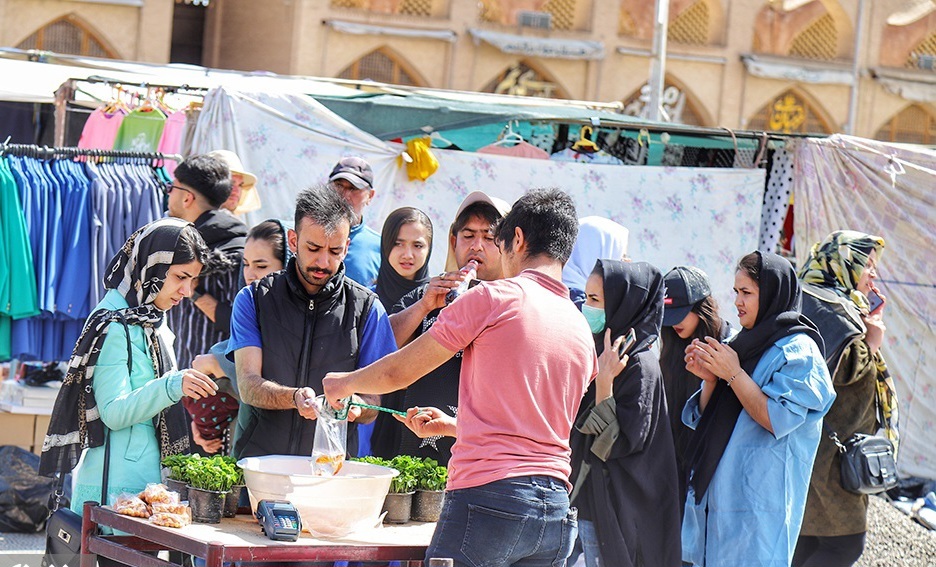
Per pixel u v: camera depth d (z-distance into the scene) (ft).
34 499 23.35
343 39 83.35
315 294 14.84
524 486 11.98
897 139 101.76
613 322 15.93
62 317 21.66
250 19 85.10
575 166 26.53
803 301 18.38
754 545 16.06
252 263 18.72
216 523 12.83
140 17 78.02
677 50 94.89
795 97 99.04
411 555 12.37
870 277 19.60
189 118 27.48
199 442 17.26
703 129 27.53
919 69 101.30
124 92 27.17
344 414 13.25
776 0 98.53
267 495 12.46
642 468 15.74
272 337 14.71
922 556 23.50
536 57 90.17
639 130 27.78
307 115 24.75
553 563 12.39
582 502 15.85
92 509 13.15
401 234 18.16
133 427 14.60
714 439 16.51
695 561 16.61
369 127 25.71
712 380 16.81
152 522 12.42
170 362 14.90
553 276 12.67
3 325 21.33
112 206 22.13
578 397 12.60
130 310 14.47
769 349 16.48
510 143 27.17
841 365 17.70
